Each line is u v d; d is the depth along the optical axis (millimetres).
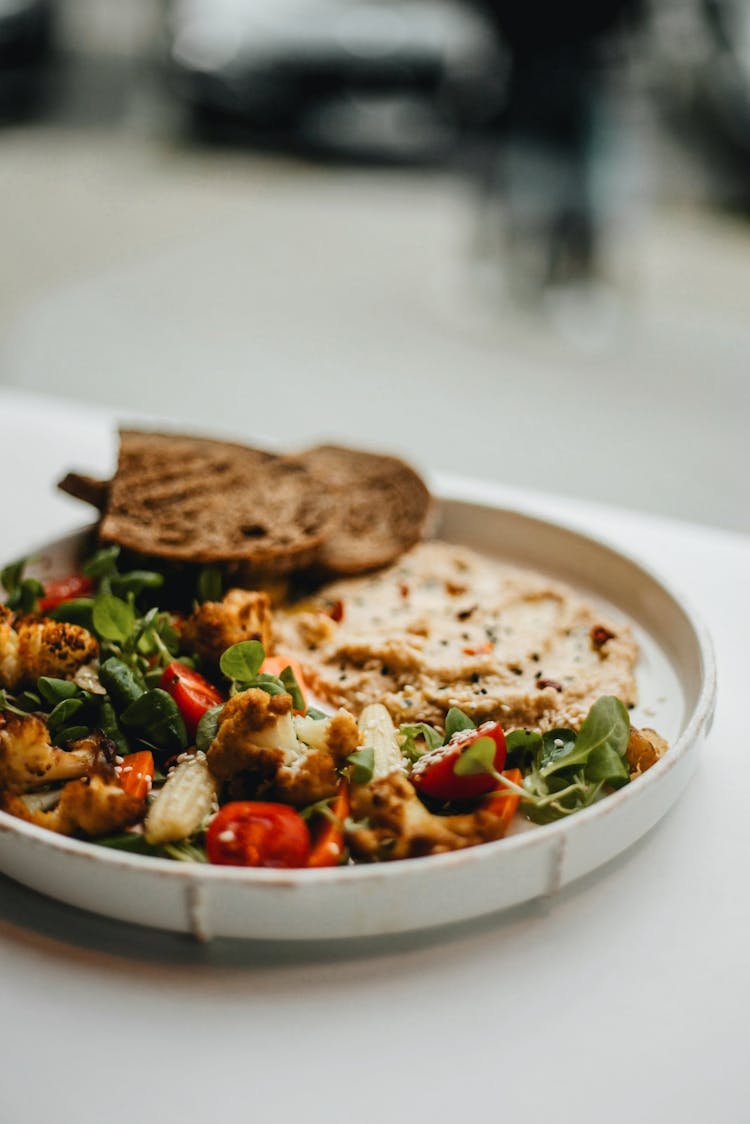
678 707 478
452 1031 368
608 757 419
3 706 438
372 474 614
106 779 405
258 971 382
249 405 1353
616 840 401
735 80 2051
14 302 1669
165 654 469
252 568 529
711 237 2039
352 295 1762
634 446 1274
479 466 1217
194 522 553
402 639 494
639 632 519
